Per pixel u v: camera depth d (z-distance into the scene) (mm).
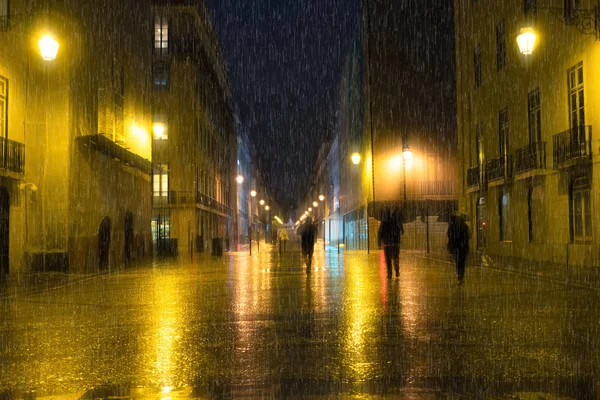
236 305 12289
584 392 5480
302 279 19078
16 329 9562
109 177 29281
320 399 5340
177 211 47094
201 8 50719
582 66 21750
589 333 8516
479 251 33406
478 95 33000
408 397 5355
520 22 26984
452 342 7887
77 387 5895
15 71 22375
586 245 21250
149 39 38906
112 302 13242
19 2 22766
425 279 18078
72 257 23719
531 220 26438
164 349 7719
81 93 25344
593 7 20453
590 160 20859
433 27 47781
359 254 39656
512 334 8453
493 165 29547
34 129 23469
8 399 5488
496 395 5398
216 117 61719
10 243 21984
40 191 23375
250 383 5941
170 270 25094
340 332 8742
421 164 46781
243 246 75438
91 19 26938
